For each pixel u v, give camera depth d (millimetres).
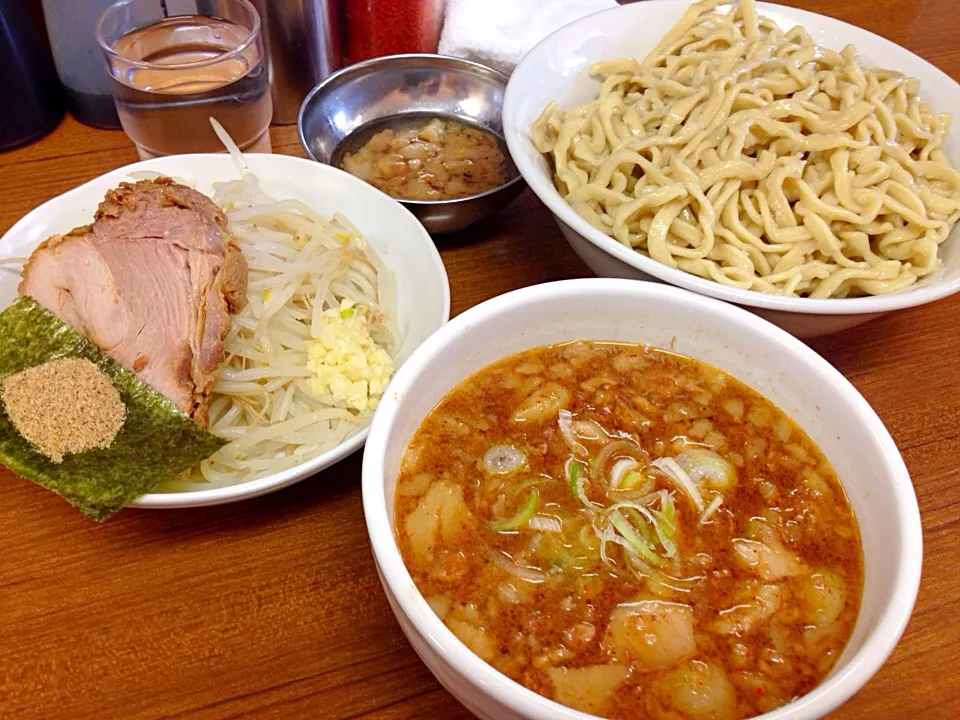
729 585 250
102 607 279
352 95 456
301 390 341
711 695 228
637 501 267
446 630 205
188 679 264
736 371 295
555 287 283
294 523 306
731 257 354
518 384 292
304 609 283
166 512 306
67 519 301
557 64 419
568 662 233
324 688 264
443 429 278
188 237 337
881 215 366
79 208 363
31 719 252
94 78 434
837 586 250
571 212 330
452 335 268
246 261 342
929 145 389
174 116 395
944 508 322
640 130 394
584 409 290
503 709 199
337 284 365
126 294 327
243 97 405
